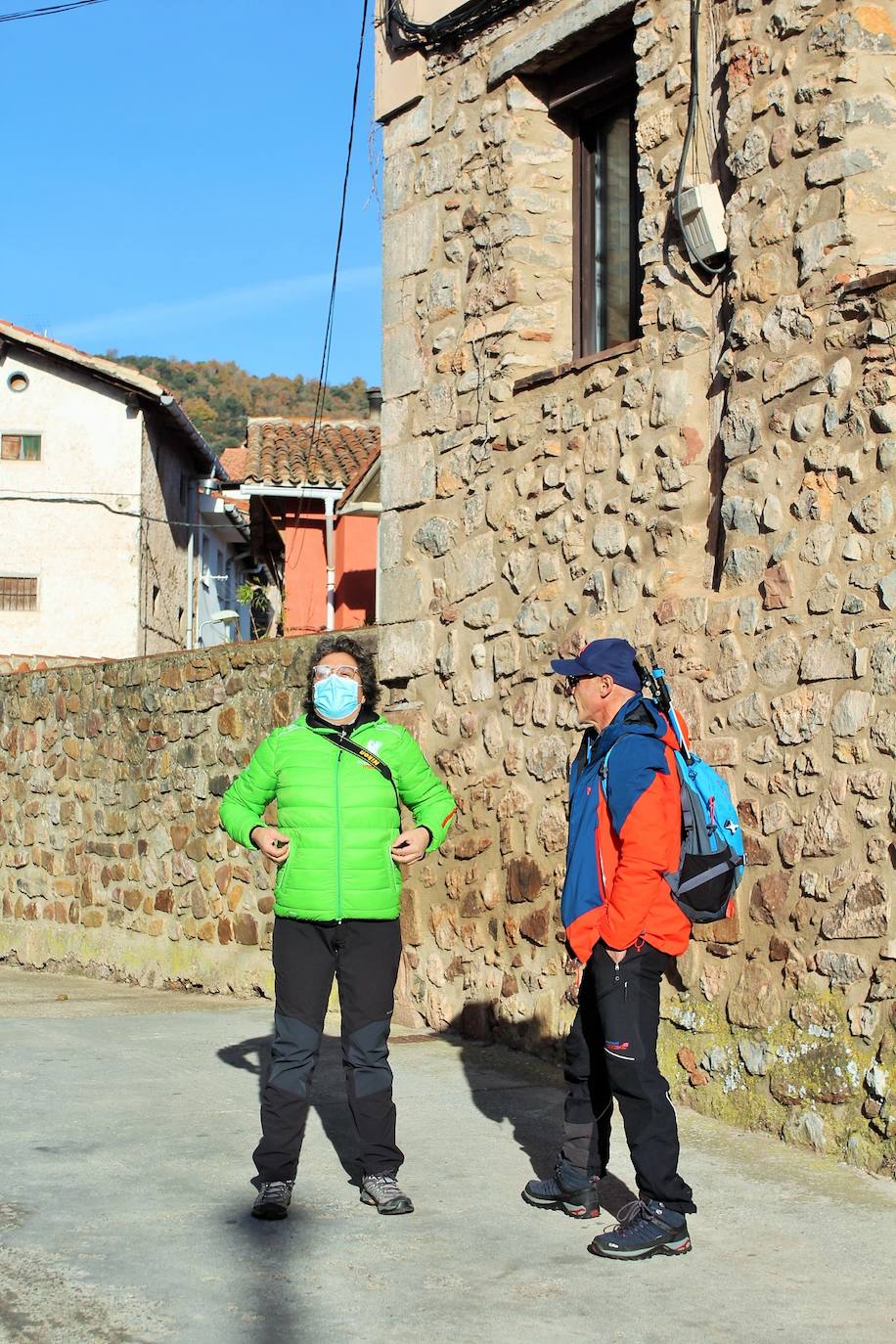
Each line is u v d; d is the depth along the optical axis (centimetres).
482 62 774
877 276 530
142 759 1112
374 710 491
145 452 2656
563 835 689
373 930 471
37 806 1265
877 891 514
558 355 750
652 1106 423
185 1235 435
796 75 573
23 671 1293
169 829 1077
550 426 712
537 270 750
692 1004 598
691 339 629
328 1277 403
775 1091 551
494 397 750
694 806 431
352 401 8962
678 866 428
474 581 761
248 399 9000
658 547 639
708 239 607
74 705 1206
